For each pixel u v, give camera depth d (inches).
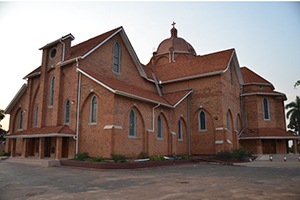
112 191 359.9
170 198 314.5
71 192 354.0
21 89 1077.8
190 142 1111.6
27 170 620.7
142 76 1096.2
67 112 853.8
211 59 1197.7
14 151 944.9
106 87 746.2
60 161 736.3
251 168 725.3
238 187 392.8
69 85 853.8
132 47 1018.7
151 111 911.7
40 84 945.5
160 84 1223.5
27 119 990.4
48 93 927.7
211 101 1083.3
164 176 527.8
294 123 1927.9
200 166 791.7
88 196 327.9
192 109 1131.3
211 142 1063.0
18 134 906.7
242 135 1258.6
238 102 1315.2
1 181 452.8
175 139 1013.2
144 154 796.0
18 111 1117.7
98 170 613.6
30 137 850.8
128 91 820.0
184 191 358.9
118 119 752.3
